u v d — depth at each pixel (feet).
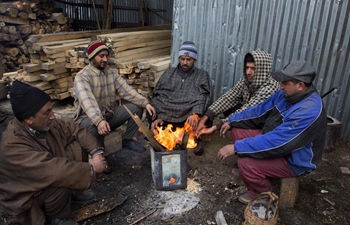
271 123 8.29
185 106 11.41
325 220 8.09
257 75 9.94
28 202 6.50
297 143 7.24
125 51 14.44
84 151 8.07
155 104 11.82
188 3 13.98
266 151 7.52
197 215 8.14
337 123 11.59
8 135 6.42
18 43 22.47
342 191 9.45
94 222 7.79
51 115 6.75
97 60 10.15
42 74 14.80
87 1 30.53
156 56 16.62
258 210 7.41
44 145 6.96
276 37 12.80
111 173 10.14
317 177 10.19
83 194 8.66
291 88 7.43
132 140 11.74
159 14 31.17
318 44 12.17
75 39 17.35
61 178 6.46
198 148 11.31
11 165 6.34
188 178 9.81
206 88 11.78
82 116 10.59
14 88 6.29
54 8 26.86
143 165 10.70
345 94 12.35
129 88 11.32
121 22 31.04
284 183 8.18
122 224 7.74
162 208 8.36
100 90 10.61
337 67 12.15
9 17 21.67
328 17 11.72
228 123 9.73
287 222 7.93
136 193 9.03
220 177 9.98
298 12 12.15
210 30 13.94
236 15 13.25
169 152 8.67
